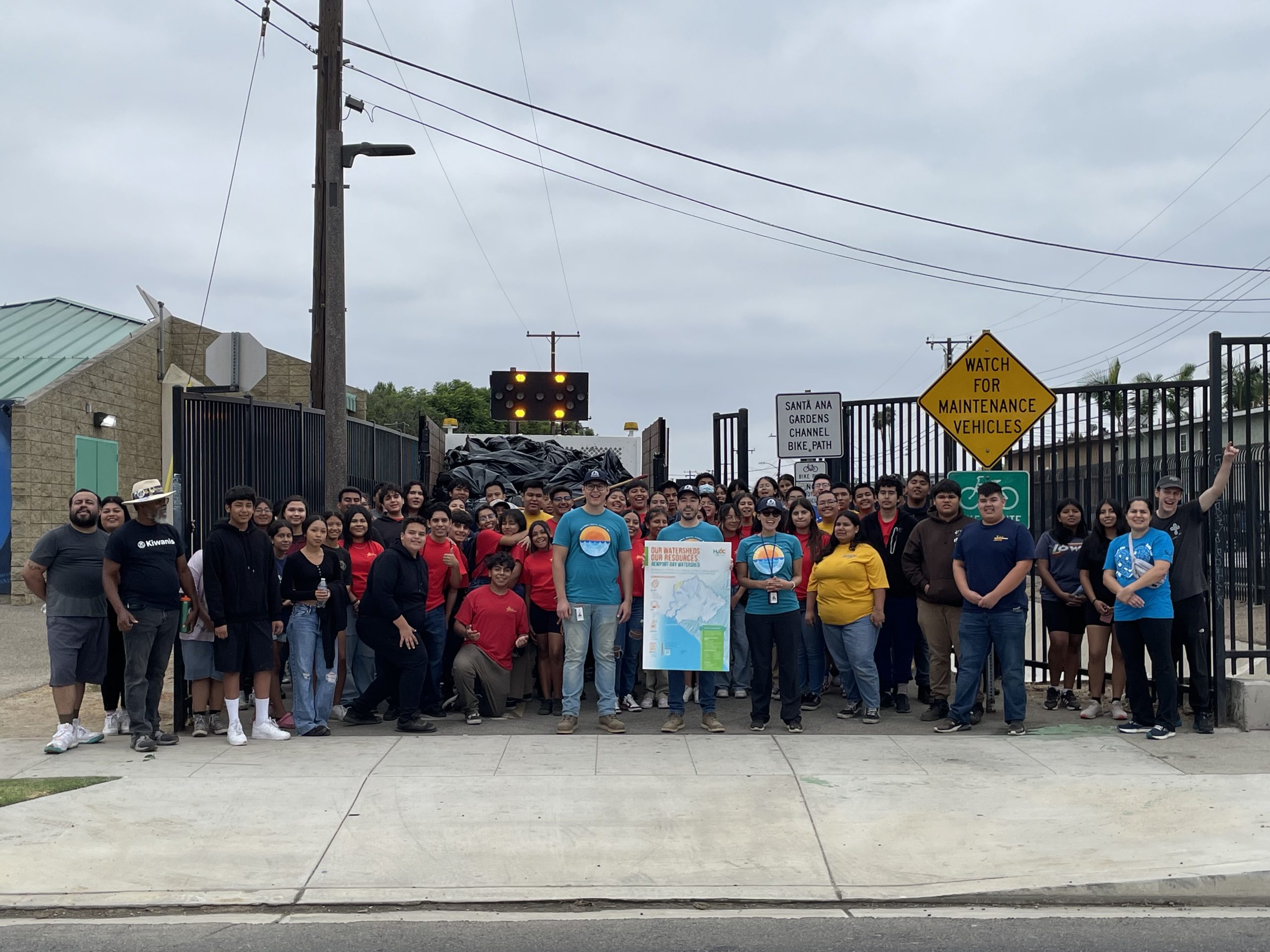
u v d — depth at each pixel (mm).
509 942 5145
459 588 10203
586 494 9148
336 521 9508
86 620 8516
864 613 9438
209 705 9031
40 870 5965
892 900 5668
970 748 8453
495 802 7039
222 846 6309
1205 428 9578
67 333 23453
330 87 12531
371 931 5293
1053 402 9906
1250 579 9227
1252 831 6453
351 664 10047
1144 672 8898
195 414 9539
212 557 8523
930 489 10453
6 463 18562
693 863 6113
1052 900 5707
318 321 12898
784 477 12406
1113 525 9320
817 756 8219
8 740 8914
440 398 75875
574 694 9086
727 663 9102
